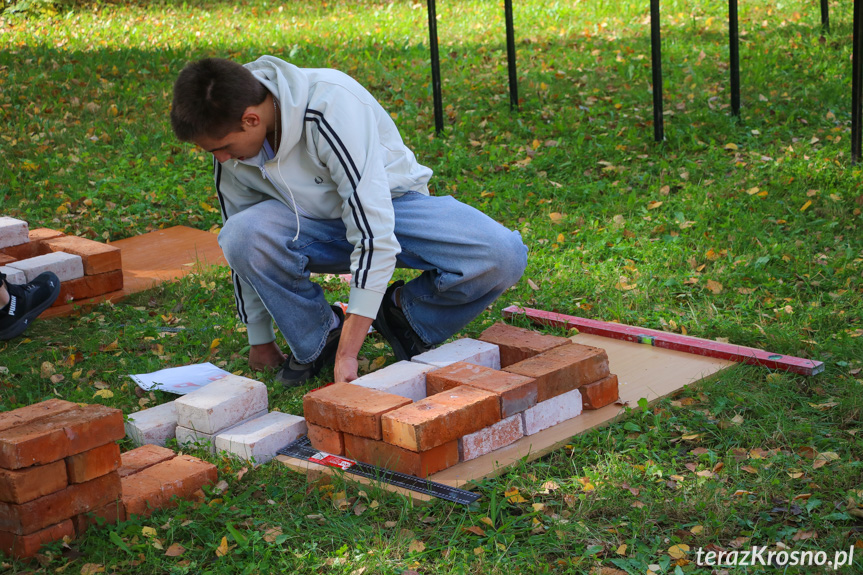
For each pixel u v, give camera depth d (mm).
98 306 4324
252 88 2748
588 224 5180
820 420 2861
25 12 13812
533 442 2740
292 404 3113
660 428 2811
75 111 8227
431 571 2141
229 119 2711
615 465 2578
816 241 4641
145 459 2580
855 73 5641
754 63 8211
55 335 3998
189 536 2320
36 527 2170
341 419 2637
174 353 3719
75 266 4297
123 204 6102
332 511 2416
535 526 2307
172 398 3225
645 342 3609
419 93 8281
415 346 3381
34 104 8336
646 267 4441
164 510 2402
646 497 2414
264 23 12898
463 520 2316
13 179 6348
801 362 3199
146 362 3588
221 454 2729
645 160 6250
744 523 2281
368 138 2893
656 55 6277
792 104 7113
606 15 11266
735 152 6254
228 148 2838
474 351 3150
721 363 3336
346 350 2959
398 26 11867
